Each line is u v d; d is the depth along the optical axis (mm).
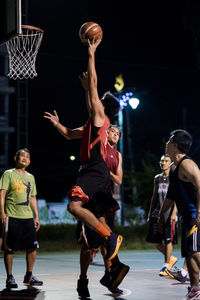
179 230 19562
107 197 6102
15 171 7852
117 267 5953
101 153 5898
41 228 22906
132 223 22781
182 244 6496
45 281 8344
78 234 7512
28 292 7129
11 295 6875
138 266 11383
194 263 6289
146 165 22125
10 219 7648
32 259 7918
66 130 6746
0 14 8695
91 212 5906
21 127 28906
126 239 20547
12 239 7609
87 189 5777
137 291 7238
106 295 6879
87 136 5910
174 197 6449
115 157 7527
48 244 19766
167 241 9562
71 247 19094
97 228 5711
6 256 7590
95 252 6531
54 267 11406
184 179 6305
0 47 10836
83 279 6715
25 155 7875
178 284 7973
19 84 28906
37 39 10789
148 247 19172
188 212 6316
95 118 5883
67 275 9219
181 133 6426
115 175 7484
